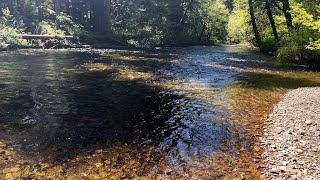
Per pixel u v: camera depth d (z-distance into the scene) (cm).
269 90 1562
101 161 712
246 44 6456
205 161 732
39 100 1176
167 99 1294
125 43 4281
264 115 1114
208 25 6488
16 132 852
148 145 816
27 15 4006
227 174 670
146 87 1502
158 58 2772
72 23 4181
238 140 870
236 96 1402
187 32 5941
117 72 1877
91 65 2095
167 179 642
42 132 864
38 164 683
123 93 1360
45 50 2873
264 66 2517
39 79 1547
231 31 7050
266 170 689
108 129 918
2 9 3575
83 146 789
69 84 1473
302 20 2305
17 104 1108
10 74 1623
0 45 2655
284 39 2866
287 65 2628
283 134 913
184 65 2353
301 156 759
